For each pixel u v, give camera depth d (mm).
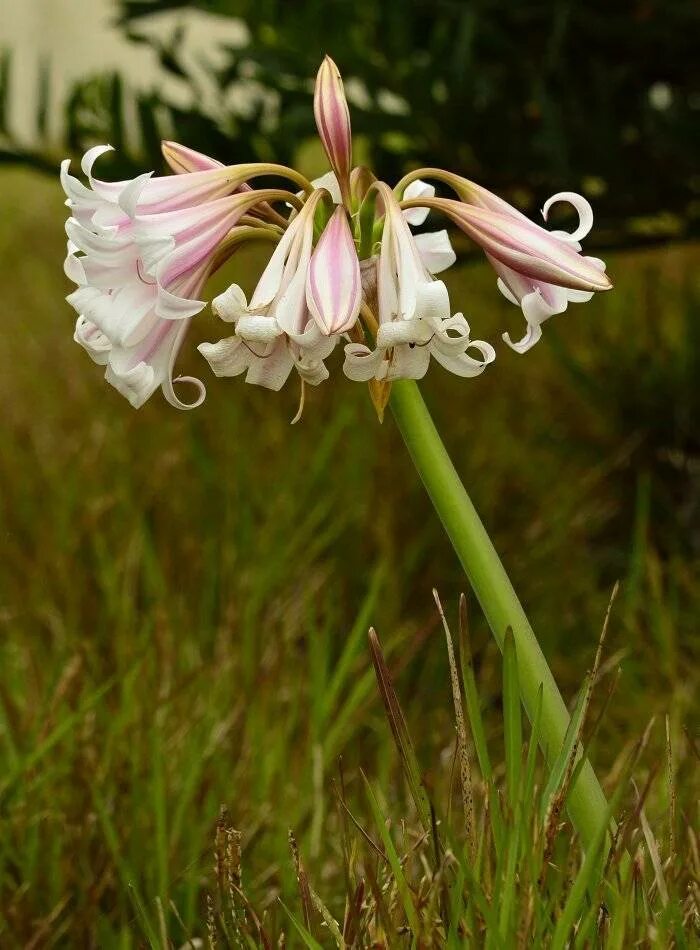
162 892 1565
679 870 1379
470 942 1261
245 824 1712
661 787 1713
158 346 1227
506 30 2168
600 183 2211
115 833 1653
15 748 1713
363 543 2396
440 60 2057
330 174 1263
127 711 1736
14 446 2777
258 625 2084
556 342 2850
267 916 1539
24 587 2297
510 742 1244
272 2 2117
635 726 1919
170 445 2719
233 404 2832
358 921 1304
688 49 2176
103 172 2115
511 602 1241
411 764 1303
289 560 2314
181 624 2037
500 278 1251
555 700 1248
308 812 1752
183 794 1655
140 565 2312
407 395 1234
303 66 2076
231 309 1203
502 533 2529
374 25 2078
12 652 2045
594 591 2408
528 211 2262
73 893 1635
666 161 2152
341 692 2045
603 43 2191
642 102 2215
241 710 1811
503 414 2994
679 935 1268
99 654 2041
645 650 2078
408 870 1366
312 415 2818
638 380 2826
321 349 1195
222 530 2391
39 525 2447
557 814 1241
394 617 2223
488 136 2102
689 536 2529
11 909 1592
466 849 1313
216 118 2113
